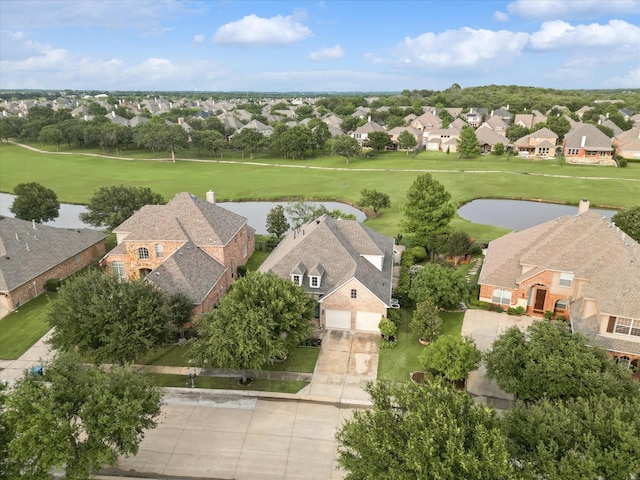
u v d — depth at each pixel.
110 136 160.25
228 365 32.69
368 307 41.31
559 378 25.92
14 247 50.66
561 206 89.75
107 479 26.48
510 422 22.47
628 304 33.62
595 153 133.00
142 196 69.38
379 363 37.41
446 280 44.53
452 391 22.98
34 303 48.38
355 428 21.61
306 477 26.70
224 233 52.12
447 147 156.25
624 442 19.41
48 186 108.12
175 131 148.12
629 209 56.44
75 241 58.34
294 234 53.34
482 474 18.45
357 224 49.50
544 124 162.12
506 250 49.78
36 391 23.23
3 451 22.34
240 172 127.75
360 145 163.38
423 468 18.47
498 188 101.00
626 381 25.59
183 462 27.81
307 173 124.62
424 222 59.75
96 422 23.14
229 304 34.00
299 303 35.00
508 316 44.56
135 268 51.31
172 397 33.75
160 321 35.03
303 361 37.81
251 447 28.97
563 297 42.50
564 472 18.80
